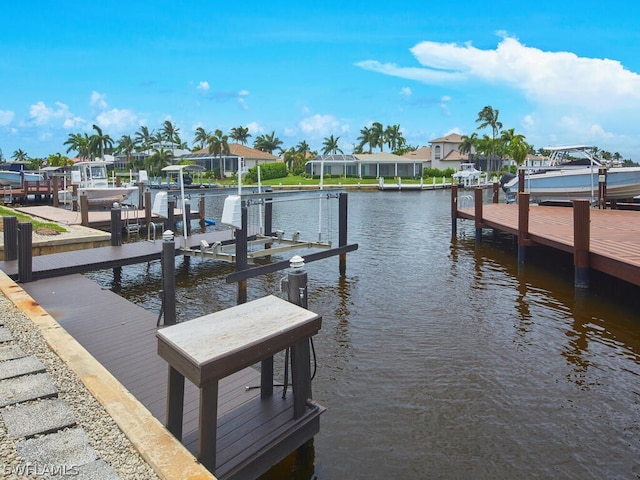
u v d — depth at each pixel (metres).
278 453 3.70
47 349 4.78
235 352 3.08
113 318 6.74
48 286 8.47
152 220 19.36
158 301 9.82
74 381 4.08
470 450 4.61
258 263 13.01
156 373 4.93
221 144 59.09
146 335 6.08
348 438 4.80
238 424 3.85
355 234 18.89
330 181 56.91
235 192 14.71
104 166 28.45
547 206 20.77
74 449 3.13
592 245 9.85
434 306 9.12
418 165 65.44
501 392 5.72
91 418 3.51
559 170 23.28
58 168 49.91
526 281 10.98
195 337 3.28
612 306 8.88
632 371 6.24
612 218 14.70
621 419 5.13
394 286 10.66
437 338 7.43
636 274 7.77
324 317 8.51
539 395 5.64
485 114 64.81
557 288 10.27
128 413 3.54
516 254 14.44
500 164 72.31
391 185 50.19
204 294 10.30
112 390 3.88
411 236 18.31
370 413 5.27
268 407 4.12
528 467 4.36
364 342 7.30
